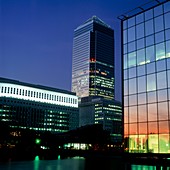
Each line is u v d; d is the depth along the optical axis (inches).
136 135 1852.9
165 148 1646.2
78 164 2098.9
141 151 1791.3
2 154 3890.3
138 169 1491.1
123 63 2087.8
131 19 2110.0
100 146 7081.7
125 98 2001.7
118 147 6943.9
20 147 4916.3
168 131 1654.8
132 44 2050.9
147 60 1902.1
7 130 5413.4
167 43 1790.1
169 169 1480.1
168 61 1753.2
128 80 2011.6
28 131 5807.1
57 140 6520.7
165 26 1833.2
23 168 1733.5
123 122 1971.0
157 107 1756.9
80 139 7101.4
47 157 3673.7
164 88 1740.9
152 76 1839.3
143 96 1868.8
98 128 7357.3
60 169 1648.6
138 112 1877.5
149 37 1927.9
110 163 2114.9
